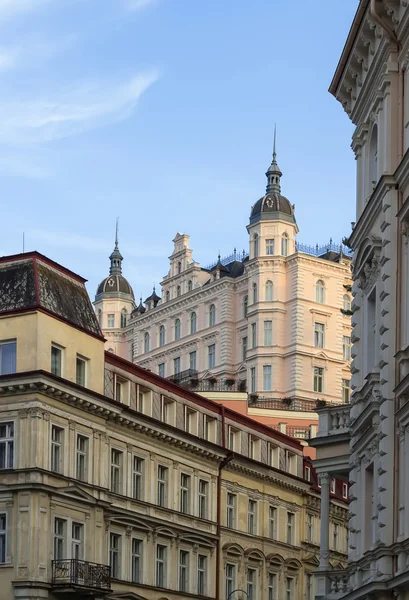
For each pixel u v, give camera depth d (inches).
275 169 6333.7
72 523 2741.1
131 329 6973.4
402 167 1590.8
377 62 1720.0
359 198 1878.7
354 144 1888.5
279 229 6112.2
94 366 2913.4
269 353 5944.9
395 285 1615.4
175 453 3255.4
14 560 2603.3
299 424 5000.0
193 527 3294.8
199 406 3435.0
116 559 2933.1
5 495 2645.2
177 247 6727.4
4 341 2748.5
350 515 1836.9
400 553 1536.7
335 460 2023.9
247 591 3550.7
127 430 3029.0
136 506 3024.1
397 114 1664.6
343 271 6146.7
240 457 3560.5
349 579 1843.0
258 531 3656.5
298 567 3853.3
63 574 2647.6
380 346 1658.5
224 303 6235.2
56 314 2783.0
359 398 1786.4
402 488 1547.7
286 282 6048.2
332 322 6058.1
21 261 2851.9
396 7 1631.4
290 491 3878.0
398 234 1621.6
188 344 6437.0
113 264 7303.2
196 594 3270.2
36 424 2655.0
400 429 1557.6
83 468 2827.3
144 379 3166.8
